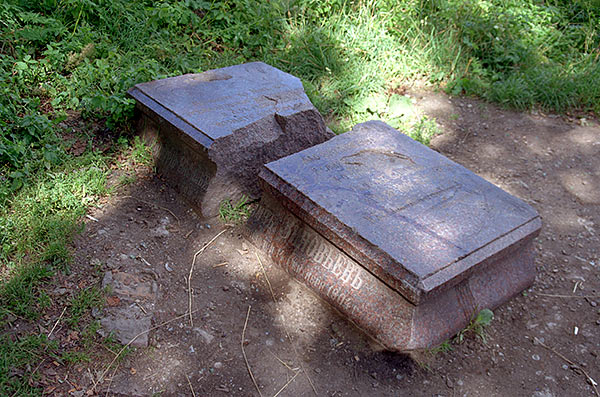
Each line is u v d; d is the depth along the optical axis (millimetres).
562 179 5363
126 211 4246
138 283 3699
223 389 3207
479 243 3416
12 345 3123
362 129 4438
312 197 3629
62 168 4410
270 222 4000
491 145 5789
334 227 3490
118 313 3465
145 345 3342
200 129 4180
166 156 4578
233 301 3738
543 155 5691
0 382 2932
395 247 3309
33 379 3010
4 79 4887
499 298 3738
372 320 3430
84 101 4914
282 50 6355
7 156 4285
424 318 3328
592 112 6441
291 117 4500
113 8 6004
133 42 5805
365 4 7094
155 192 4477
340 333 3568
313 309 3709
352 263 3514
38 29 5473
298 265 3793
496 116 6258
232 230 4258
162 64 5742
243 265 3984
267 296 3791
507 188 5203
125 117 4895
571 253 4453
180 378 3225
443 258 3271
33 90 5023
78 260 3742
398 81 6492
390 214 3555
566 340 3697
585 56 7125
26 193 4090
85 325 3355
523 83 6590
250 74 5113
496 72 6938
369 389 3287
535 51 7066
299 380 3303
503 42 7078
